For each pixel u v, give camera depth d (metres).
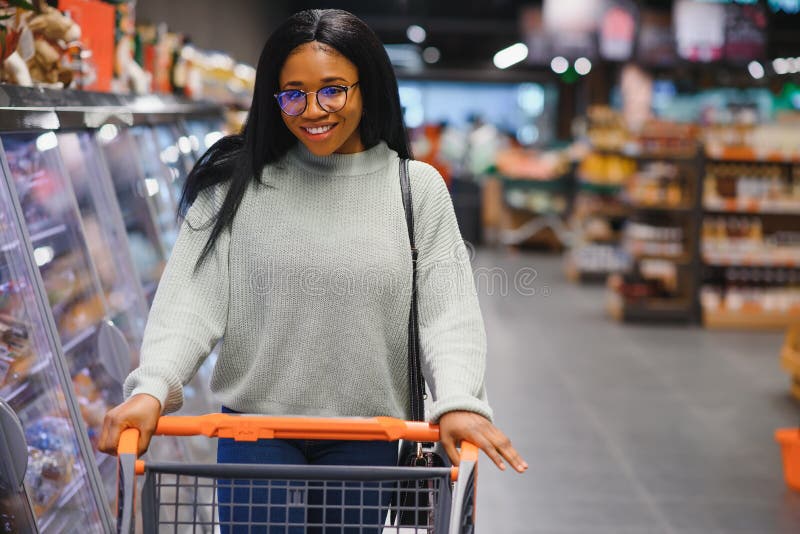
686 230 9.20
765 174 9.11
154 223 3.57
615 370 7.09
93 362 2.76
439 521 1.65
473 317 1.88
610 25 12.84
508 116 27.67
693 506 4.33
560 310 9.72
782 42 14.05
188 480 3.26
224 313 1.90
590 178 12.52
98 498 2.42
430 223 1.93
